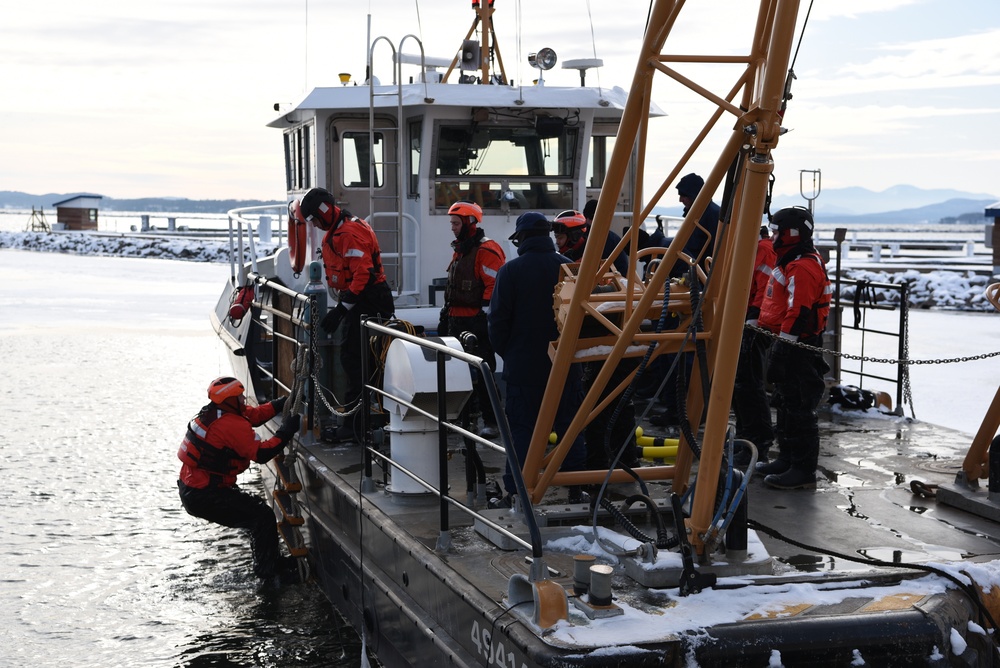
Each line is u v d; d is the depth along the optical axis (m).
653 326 4.95
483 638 3.73
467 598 3.85
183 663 5.28
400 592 4.67
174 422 11.11
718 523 3.92
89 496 8.31
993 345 16.19
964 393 12.05
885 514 5.02
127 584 6.41
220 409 6.43
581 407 4.49
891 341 16.80
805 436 5.57
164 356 16.08
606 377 4.39
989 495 4.99
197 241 48.09
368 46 8.05
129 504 8.11
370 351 6.37
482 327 6.97
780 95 3.45
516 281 5.04
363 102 8.63
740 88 3.91
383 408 6.29
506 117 8.66
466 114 8.58
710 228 6.65
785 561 4.18
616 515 4.20
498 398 3.72
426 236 8.79
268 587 6.34
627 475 5.15
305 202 6.51
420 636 4.32
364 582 5.20
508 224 8.93
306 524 6.53
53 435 10.44
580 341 4.62
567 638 3.30
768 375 5.66
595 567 3.54
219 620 5.83
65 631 5.70
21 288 29.17
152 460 9.46
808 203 7.80
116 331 19.25
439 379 4.38
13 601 6.12
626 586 3.80
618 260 7.44
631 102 4.02
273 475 7.72
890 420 7.50
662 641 3.29
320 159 9.02
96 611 5.98
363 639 5.27
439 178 8.73
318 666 5.20
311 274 6.66
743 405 6.18
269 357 8.73
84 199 62.03
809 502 5.26
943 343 16.48
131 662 5.30
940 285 23.95
